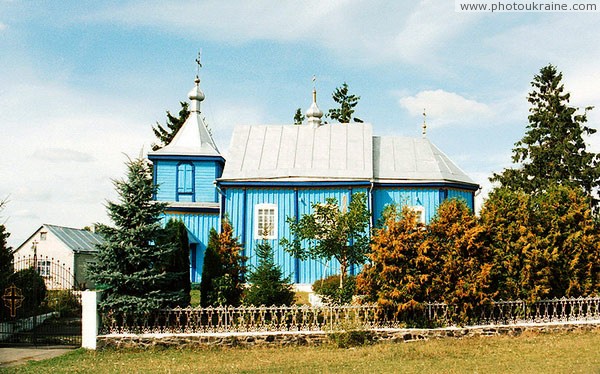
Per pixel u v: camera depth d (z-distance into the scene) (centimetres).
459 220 1747
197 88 3556
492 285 1748
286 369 1261
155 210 1716
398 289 1636
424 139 3092
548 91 4284
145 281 1611
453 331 1606
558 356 1338
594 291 1805
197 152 3334
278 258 2695
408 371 1205
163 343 1531
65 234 3725
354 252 1994
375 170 2834
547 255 1753
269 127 3103
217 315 1677
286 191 2752
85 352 1506
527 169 4109
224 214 2752
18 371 1300
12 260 2017
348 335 1545
